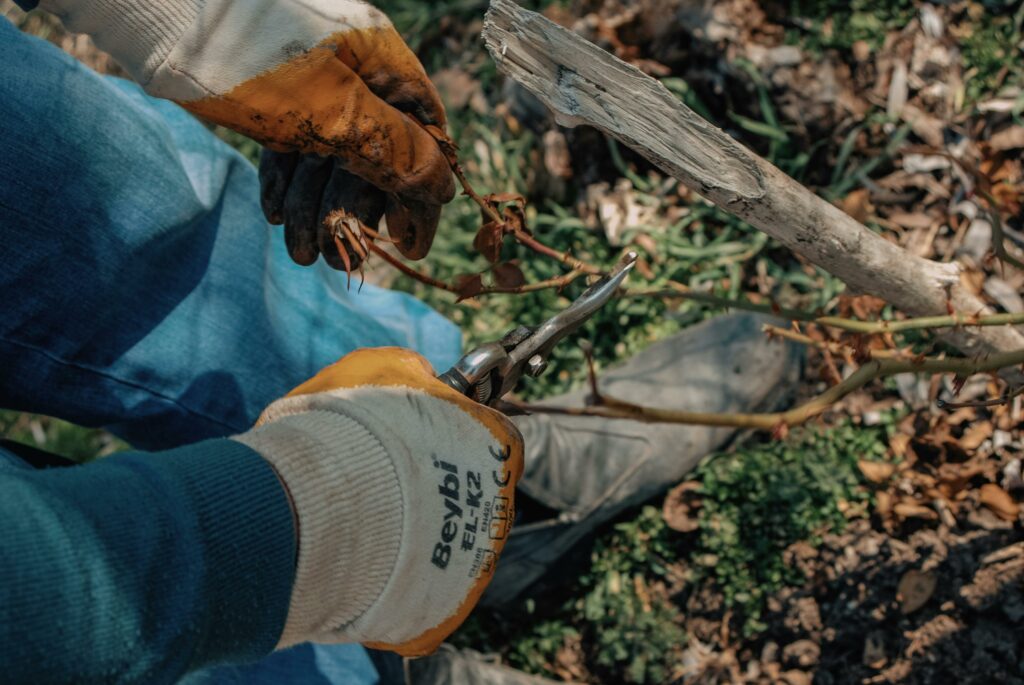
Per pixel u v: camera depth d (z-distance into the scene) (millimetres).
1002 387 2006
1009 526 1922
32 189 1370
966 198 2221
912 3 2404
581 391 2340
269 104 1118
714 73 2506
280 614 868
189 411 1662
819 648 2023
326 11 1118
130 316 1557
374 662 1856
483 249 1289
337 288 2039
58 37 3150
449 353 2143
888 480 2059
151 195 1526
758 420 1476
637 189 2607
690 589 2191
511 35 1129
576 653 2244
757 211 1239
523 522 2229
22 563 713
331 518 907
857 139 2396
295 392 1127
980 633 1852
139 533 779
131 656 754
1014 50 2291
